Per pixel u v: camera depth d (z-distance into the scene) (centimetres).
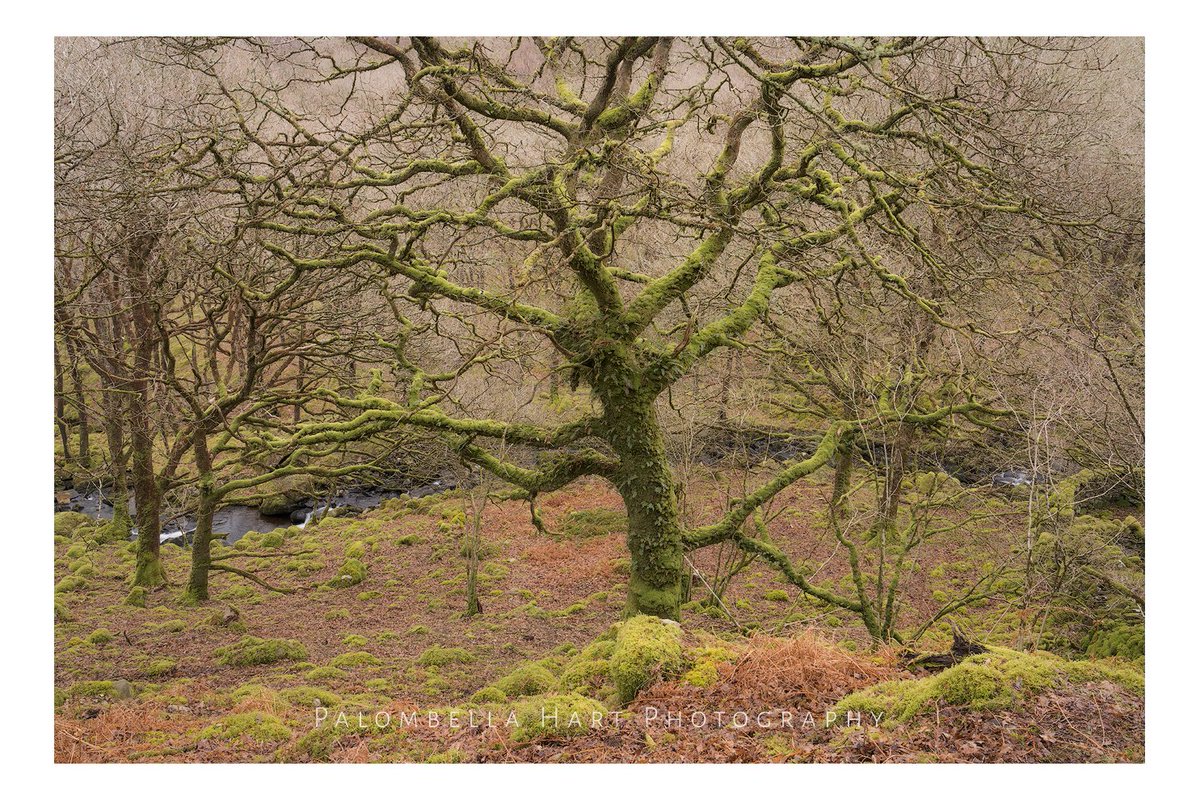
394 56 1131
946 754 638
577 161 1130
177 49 1138
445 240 1575
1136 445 1201
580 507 2586
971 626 1395
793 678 793
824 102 1195
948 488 1659
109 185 1368
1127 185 1600
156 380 1534
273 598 1909
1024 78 1467
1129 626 1194
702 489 2105
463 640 1548
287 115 1116
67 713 957
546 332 1185
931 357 1609
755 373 1916
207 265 1293
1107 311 1419
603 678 917
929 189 1347
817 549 1939
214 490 1834
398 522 2567
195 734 867
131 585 1962
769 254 1425
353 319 1648
